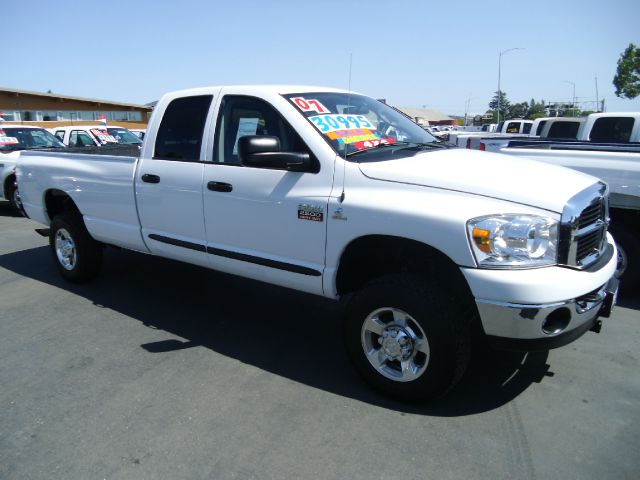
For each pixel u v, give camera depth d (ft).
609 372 11.66
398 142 12.49
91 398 10.85
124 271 19.51
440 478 8.38
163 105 14.30
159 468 8.71
